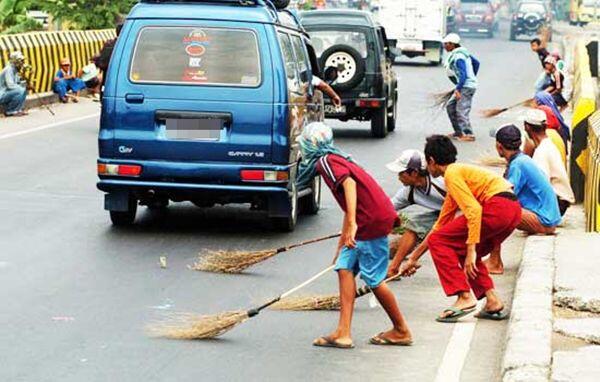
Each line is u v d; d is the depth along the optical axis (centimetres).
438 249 1534
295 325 1505
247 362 1334
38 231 2039
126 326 1465
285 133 2017
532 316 1435
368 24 3622
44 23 6412
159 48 2039
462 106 3566
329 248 1997
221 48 2033
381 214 1395
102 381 1244
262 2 2059
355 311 1591
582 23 12200
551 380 1197
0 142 3206
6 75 3862
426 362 1351
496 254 1816
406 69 6706
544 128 2156
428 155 1520
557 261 1764
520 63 7119
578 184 2519
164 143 2025
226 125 2020
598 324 1431
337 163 1400
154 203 2241
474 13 10638
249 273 1791
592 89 2792
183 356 1349
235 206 2377
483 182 1544
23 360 1310
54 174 2662
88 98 4566
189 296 1630
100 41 4969
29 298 1586
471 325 1516
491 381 1275
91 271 1756
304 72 2227
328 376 1288
